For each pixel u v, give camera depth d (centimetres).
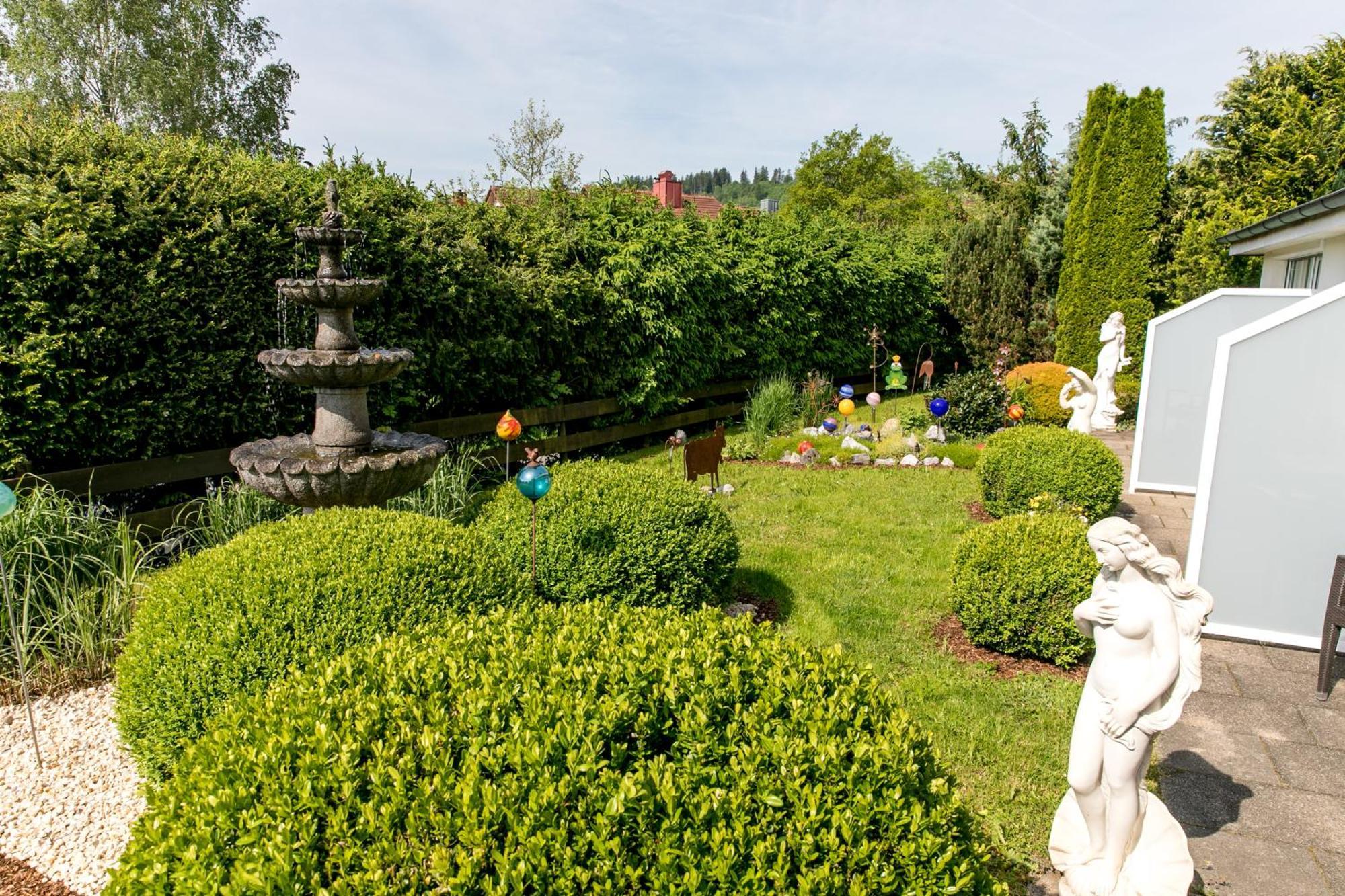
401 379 770
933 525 754
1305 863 304
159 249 581
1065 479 715
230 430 662
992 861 307
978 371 1363
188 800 190
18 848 310
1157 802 282
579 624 285
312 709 216
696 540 492
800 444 1057
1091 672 262
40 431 535
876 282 1638
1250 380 483
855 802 190
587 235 1029
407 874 169
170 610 312
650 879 170
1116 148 1408
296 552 333
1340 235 914
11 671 438
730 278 1248
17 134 534
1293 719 409
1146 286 1435
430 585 334
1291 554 492
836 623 522
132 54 2005
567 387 995
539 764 191
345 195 718
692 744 206
